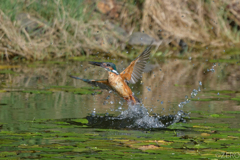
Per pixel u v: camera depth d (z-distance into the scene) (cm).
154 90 1245
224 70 1753
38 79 1441
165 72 1678
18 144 654
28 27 1994
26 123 805
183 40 2367
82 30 2072
